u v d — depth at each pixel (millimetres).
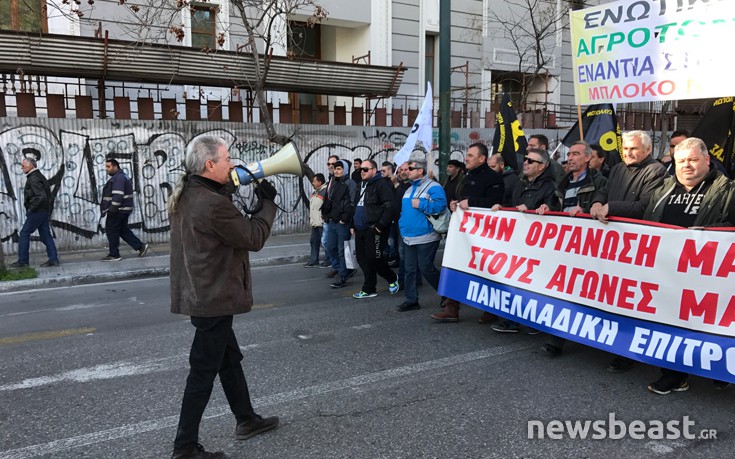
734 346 3754
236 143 12531
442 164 9836
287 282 8477
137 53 10891
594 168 5914
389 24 16297
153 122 11664
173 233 3150
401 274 7801
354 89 13484
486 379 4449
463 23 17688
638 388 4250
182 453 3125
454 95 17641
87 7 12172
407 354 5055
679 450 3334
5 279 8344
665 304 4125
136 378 4562
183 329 6016
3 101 10703
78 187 11102
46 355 5176
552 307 4898
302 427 3662
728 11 4914
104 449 3404
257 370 4684
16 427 3707
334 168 8234
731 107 6188
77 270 9070
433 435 3537
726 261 3832
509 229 5359
